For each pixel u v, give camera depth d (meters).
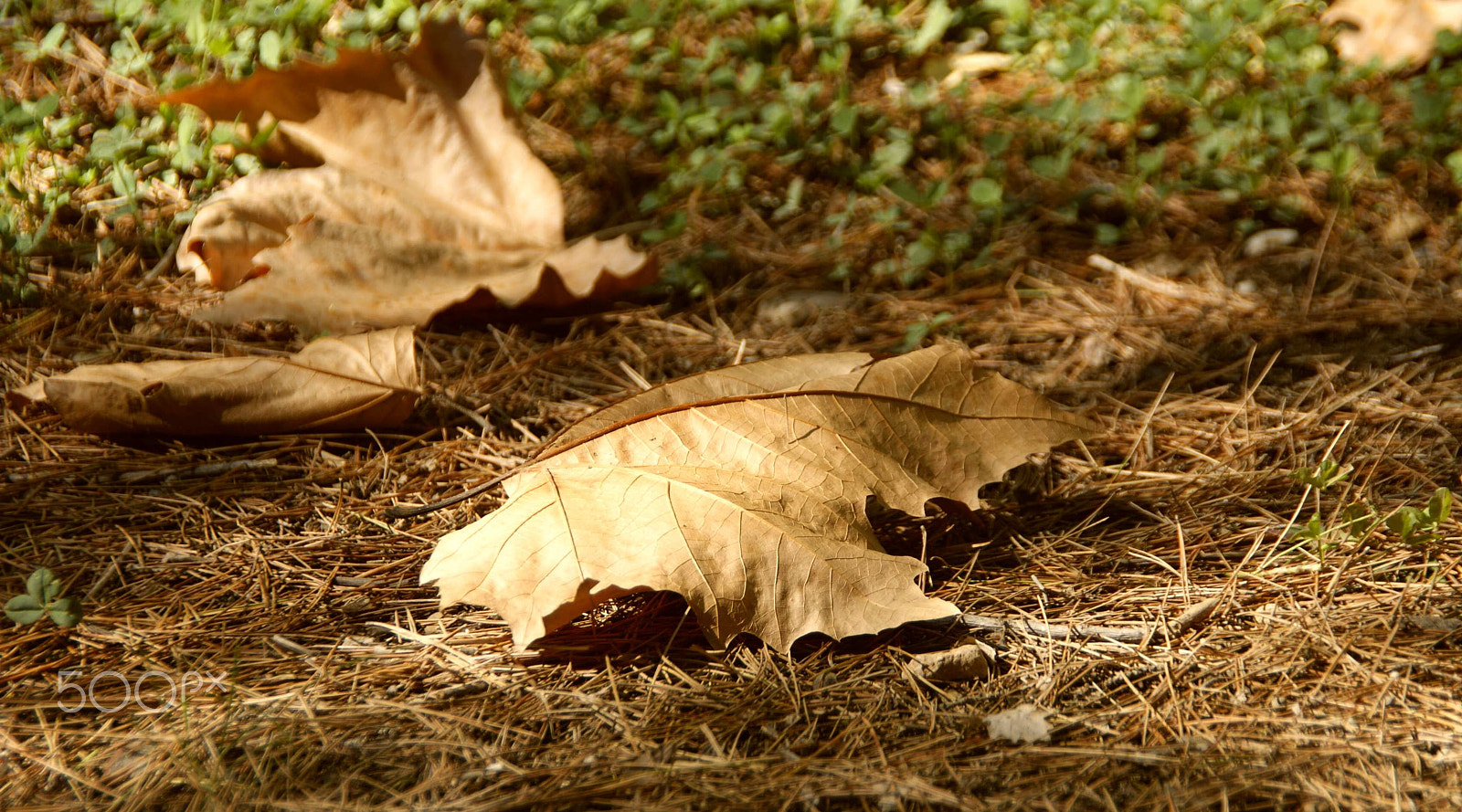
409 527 1.51
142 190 1.68
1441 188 1.71
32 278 1.63
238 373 1.54
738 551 1.45
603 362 1.61
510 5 1.80
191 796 1.40
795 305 1.65
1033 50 1.80
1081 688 1.44
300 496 1.52
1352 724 1.42
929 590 1.48
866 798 1.40
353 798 1.41
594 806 1.40
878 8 1.84
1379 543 1.49
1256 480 1.53
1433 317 1.62
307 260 1.61
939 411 1.50
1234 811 1.40
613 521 1.46
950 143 1.73
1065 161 1.69
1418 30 1.79
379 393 1.54
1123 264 1.67
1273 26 1.81
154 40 1.75
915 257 1.65
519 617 1.43
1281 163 1.71
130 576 1.48
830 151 1.73
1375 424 1.56
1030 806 1.40
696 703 1.43
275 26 1.74
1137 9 1.81
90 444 1.54
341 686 1.44
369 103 1.67
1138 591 1.48
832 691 1.44
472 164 1.67
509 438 1.56
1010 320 1.63
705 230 1.70
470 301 1.62
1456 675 1.44
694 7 1.82
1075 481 1.53
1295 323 1.62
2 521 1.50
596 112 1.75
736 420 1.49
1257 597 1.47
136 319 1.62
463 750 1.42
